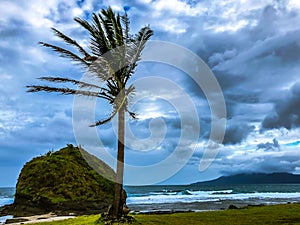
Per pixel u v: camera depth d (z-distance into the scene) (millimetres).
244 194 81562
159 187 134625
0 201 62188
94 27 14477
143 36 14742
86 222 14945
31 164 40000
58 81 14602
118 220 14047
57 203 34844
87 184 39031
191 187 139625
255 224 14812
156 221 15078
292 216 17250
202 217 17219
